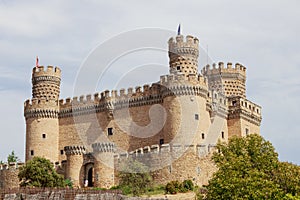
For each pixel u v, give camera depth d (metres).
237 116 99.44
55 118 103.19
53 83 105.94
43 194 72.12
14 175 93.50
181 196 75.38
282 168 64.38
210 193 62.34
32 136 101.62
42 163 84.44
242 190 59.47
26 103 103.62
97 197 71.69
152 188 81.44
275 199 59.03
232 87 106.69
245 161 64.69
